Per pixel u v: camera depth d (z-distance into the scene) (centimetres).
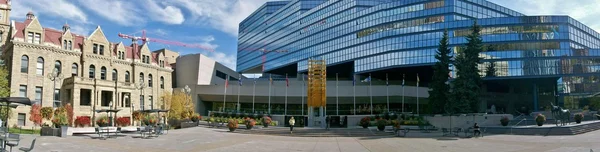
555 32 8869
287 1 15638
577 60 8756
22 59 5356
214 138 3325
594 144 2623
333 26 11844
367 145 2891
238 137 3528
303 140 3359
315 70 5872
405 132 3916
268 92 8044
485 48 8950
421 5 9744
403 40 9769
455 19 9288
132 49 7175
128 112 6391
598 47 10300
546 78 8912
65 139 2839
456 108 5756
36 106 4738
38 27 5581
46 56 5612
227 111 7206
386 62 9969
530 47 8806
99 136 3088
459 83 5834
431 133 4216
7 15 5719
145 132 3706
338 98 8012
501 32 8950
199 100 8325
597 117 5266
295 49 13388
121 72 6769
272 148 2594
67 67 5888
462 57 6044
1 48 5347
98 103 5866
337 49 11562
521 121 4809
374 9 10588
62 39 5881
